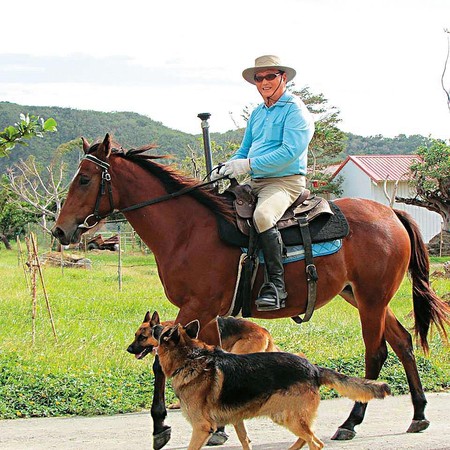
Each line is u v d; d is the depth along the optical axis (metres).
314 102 49.78
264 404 5.86
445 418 7.84
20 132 6.25
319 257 6.98
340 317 15.48
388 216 7.54
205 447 6.61
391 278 7.30
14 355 9.88
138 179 6.93
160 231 6.88
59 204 46.62
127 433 6.95
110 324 13.90
